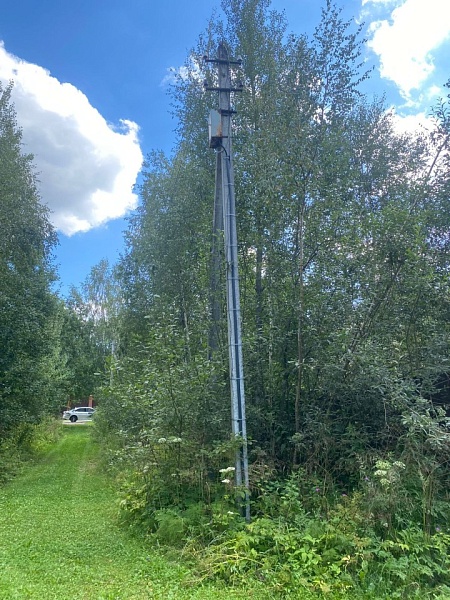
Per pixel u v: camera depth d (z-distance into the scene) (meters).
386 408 6.25
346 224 6.88
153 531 5.92
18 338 13.67
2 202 13.45
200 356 6.67
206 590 4.20
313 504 5.59
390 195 8.67
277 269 7.41
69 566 4.82
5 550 5.36
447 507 5.19
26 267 15.04
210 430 6.46
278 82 8.73
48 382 16.00
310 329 6.64
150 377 6.43
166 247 11.75
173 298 10.16
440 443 5.11
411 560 4.40
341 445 6.30
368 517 4.92
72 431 26.56
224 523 5.18
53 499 8.57
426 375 6.30
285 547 4.66
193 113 10.98
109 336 29.88
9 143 14.30
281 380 7.24
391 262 6.61
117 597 3.97
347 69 8.26
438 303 6.56
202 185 11.09
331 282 6.80
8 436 14.38
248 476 5.81
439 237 7.33
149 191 12.88
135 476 7.03
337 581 4.21
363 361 5.96
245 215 8.05
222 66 6.84
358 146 9.22
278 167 7.27
